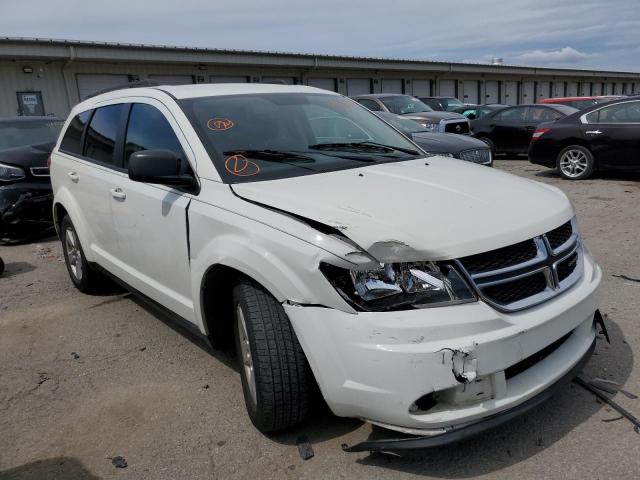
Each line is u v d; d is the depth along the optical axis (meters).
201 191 3.20
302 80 28.89
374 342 2.32
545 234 2.71
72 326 4.64
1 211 7.36
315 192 2.88
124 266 4.23
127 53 21.92
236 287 2.91
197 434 3.02
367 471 2.64
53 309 5.05
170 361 3.90
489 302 2.40
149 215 3.63
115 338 4.35
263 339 2.69
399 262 2.36
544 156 11.11
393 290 2.35
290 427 2.94
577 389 3.19
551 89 47.66
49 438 3.09
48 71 21.30
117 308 4.99
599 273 3.05
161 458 2.85
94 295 5.37
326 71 29.70
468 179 3.21
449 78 37.25
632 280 4.90
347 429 2.95
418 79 35.12
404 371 2.28
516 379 2.53
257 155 3.37
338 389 2.44
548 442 2.75
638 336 3.78
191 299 3.38
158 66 23.91
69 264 5.47
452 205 2.73
